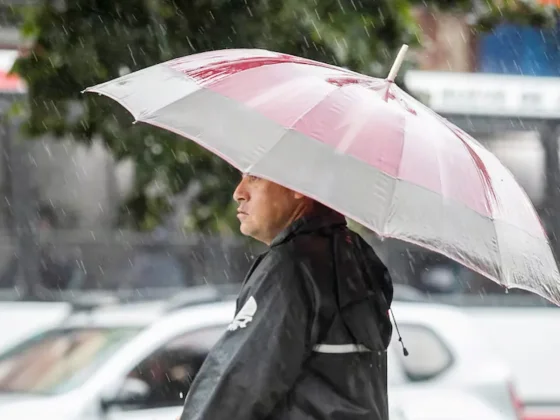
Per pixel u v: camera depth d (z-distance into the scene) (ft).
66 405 52.26
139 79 26.66
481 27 56.29
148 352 54.03
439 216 22.76
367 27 47.47
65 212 97.81
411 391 59.67
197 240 98.17
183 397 52.90
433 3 54.44
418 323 62.90
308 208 25.11
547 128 104.37
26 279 98.07
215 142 22.85
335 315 23.27
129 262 98.94
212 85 25.02
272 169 21.80
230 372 22.02
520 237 25.35
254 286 23.26
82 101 47.83
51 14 46.21
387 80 26.73
